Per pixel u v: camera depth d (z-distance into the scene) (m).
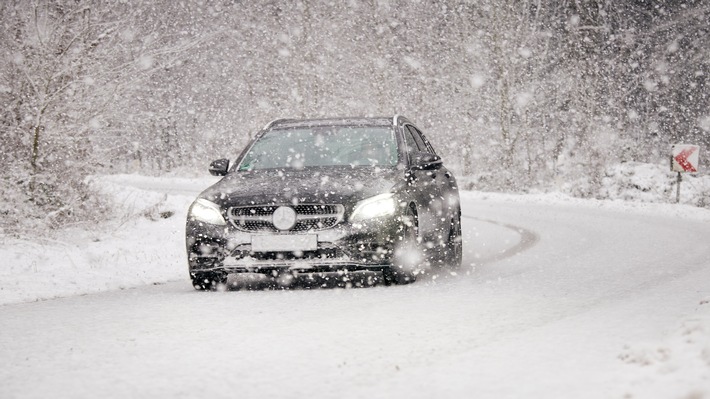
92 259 13.72
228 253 10.26
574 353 5.89
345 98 50.84
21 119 16.91
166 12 20.17
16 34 16.73
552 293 9.29
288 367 5.81
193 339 6.96
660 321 7.13
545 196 33.19
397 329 7.20
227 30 52.22
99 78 17.41
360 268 10.20
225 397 5.05
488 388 5.00
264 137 12.56
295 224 10.16
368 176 10.88
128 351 6.54
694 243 15.77
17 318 8.53
